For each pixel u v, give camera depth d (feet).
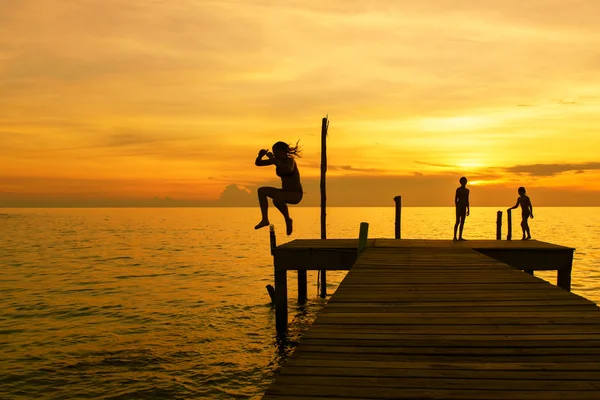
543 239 165.78
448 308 21.68
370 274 31.50
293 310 56.34
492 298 23.79
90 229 278.46
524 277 30.09
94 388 32.04
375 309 21.49
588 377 13.28
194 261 106.93
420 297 24.11
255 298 62.69
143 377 34.06
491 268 33.99
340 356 15.07
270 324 48.98
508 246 46.29
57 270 91.45
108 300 61.31
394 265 35.58
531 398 11.82
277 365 36.65
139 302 60.08
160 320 50.57
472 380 13.02
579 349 15.79
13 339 43.39
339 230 248.52
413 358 14.92
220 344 41.93
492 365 14.26
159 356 38.60
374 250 45.50
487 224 306.55
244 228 291.17
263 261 106.93
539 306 22.04
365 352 15.48
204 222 410.93
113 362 37.19
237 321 50.21
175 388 32.09
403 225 297.53
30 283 75.41
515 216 484.33
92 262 105.29
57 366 36.22
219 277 81.66
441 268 34.06
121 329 46.88
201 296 64.03
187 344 41.86
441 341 16.67
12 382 32.99
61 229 278.46
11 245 155.63
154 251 132.77
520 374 13.50
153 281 77.10
